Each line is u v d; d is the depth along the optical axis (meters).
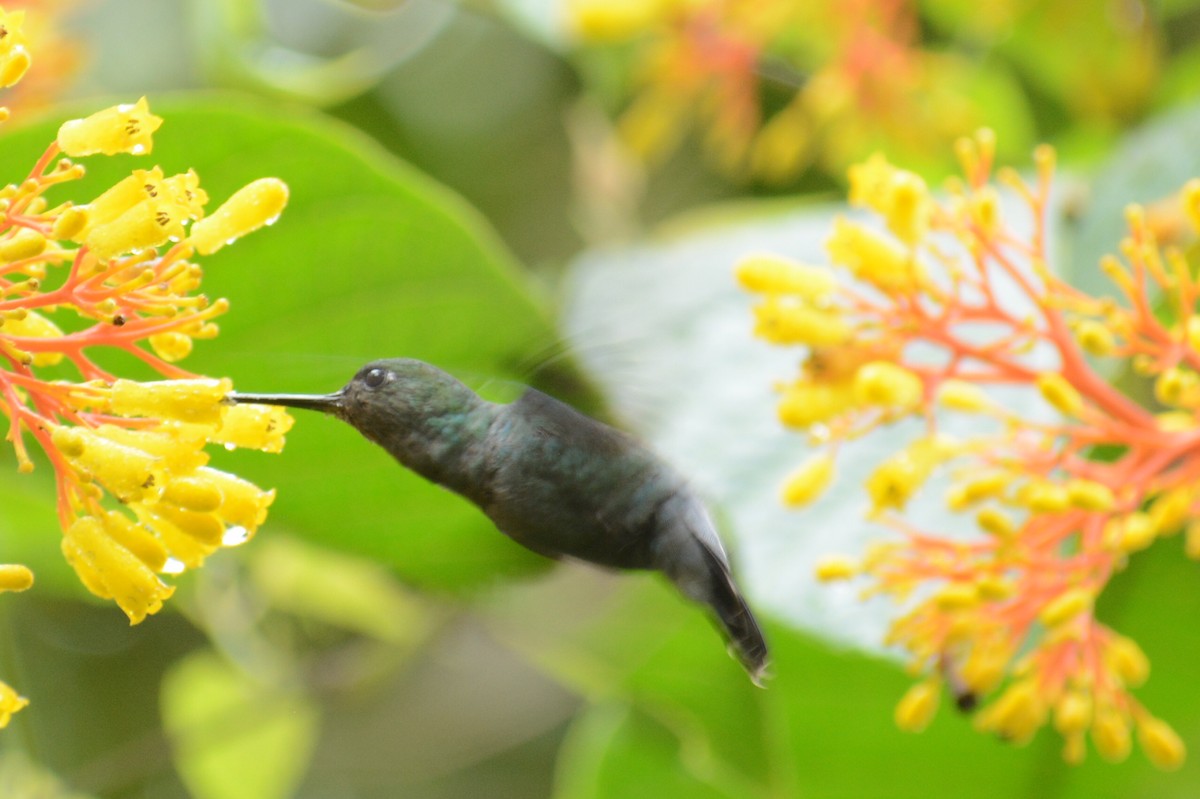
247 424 1.23
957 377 1.33
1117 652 1.33
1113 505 1.32
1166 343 1.33
